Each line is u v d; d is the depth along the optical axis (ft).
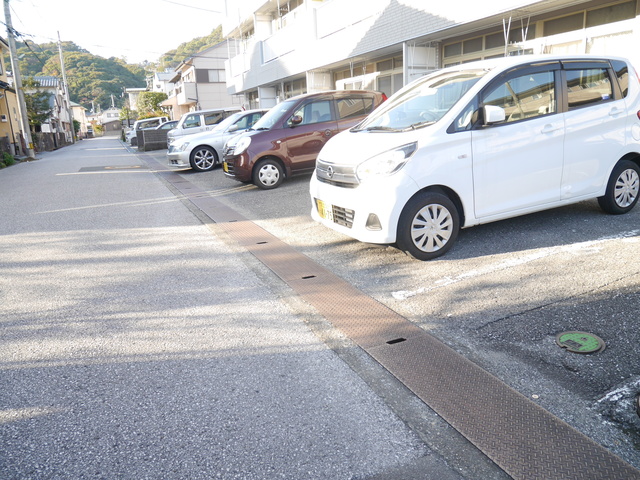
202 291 13.44
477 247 15.31
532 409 7.66
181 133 52.70
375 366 9.22
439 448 6.98
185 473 6.63
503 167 14.53
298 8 68.13
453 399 8.02
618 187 16.98
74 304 12.84
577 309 10.80
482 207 14.56
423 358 9.34
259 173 29.66
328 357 9.64
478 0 30.91
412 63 39.37
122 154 80.59
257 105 89.40
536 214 18.29
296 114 30.07
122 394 8.57
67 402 8.38
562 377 8.52
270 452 7.00
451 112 14.15
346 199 14.52
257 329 10.98
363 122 17.47
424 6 35.65
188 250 17.57
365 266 14.66
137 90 292.20
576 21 29.76
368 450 7.00
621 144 16.46
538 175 15.12
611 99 16.33
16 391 8.76
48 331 11.25
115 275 15.10
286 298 12.67
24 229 21.90
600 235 15.40
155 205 27.12
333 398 8.28
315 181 16.56
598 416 7.50
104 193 32.35
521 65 14.99
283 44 64.13
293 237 18.53
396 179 13.43
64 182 39.63
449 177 13.88
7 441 7.39
